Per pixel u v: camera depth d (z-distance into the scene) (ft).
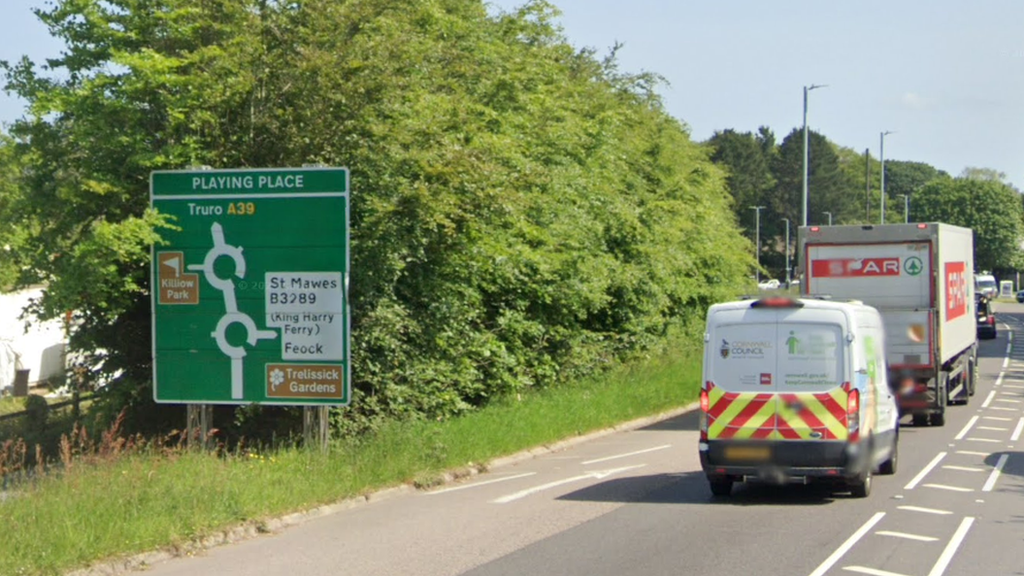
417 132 60.54
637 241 113.50
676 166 130.31
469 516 42.11
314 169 52.54
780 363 44.04
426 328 69.41
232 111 57.88
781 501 44.73
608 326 112.78
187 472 43.29
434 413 69.67
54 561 31.94
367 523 41.14
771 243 369.71
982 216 432.66
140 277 57.36
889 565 32.37
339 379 52.49
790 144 373.81
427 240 63.62
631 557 33.78
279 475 45.44
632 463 57.67
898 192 520.83
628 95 129.39
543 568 32.40
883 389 49.26
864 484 44.88
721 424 44.39
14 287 57.41
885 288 73.46
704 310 147.54
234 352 53.36
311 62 56.29
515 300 86.12
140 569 33.81
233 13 57.11
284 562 34.37
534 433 65.00
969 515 40.93
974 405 90.12
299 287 52.80
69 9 55.47
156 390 53.98
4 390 103.19
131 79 53.72
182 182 53.62
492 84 81.41
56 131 55.83
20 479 45.42
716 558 33.47
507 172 67.15
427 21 70.49
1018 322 249.75
